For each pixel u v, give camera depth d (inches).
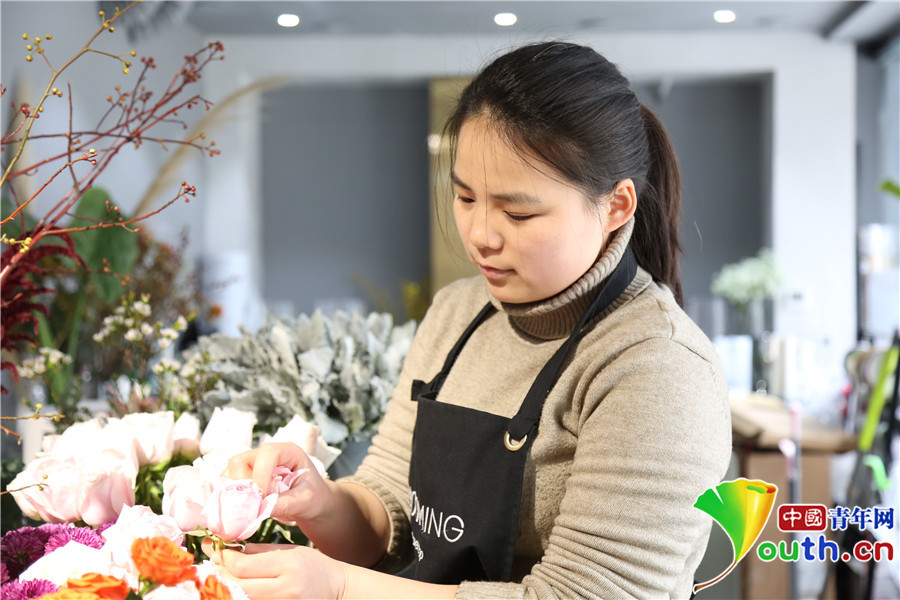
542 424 36.4
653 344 34.0
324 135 288.2
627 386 33.3
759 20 251.4
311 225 290.4
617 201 35.4
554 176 32.6
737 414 119.5
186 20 223.0
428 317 47.4
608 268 35.7
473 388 41.0
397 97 287.6
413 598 33.0
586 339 36.8
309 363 55.1
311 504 37.4
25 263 45.9
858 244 250.8
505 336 41.4
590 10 219.5
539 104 32.4
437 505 37.8
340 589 32.6
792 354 147.0
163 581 21.9
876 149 267.6
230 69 258.2
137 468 36.9
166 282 130.2
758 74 271.4
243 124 262.8
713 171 285.1
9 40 118.6
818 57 264.8
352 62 263.4
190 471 32.2
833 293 264.1
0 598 25.1
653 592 31.9
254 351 59.1
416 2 218.4
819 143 268.1
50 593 25.2
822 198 268.7
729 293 256.1
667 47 261.3
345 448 55.5
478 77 35.1
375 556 42.9
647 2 226.7
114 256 86.4
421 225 289.3
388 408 47.3
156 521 27.7
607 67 36.1
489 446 36.9
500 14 209.3
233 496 30.0
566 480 36.1
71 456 34.3
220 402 54.9
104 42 156.3
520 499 36.0
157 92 188.1
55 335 95.4
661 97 284.5
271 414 54.8
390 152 289.0
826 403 139.9
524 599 32.2
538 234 33.2
